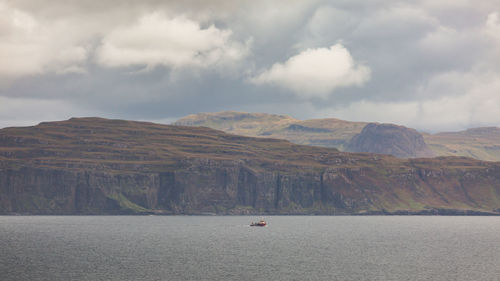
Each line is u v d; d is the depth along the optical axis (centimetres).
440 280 19175
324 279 19162
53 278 18875
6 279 18675
